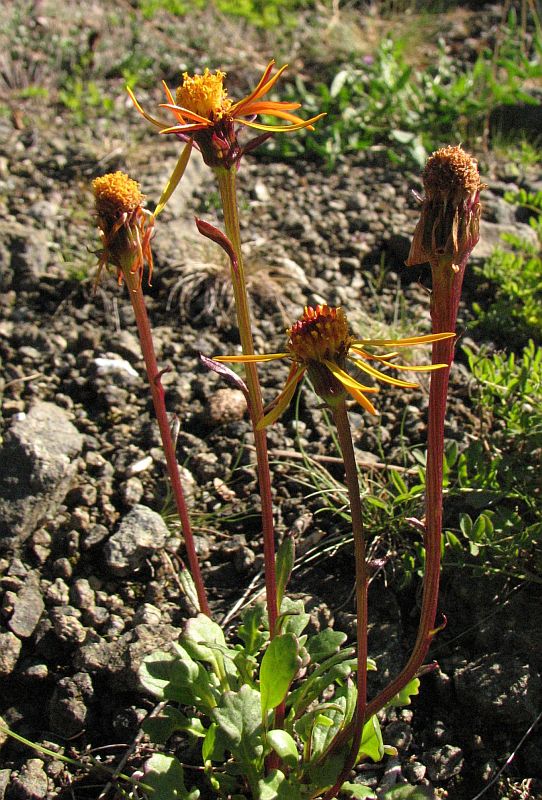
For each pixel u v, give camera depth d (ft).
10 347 1.86
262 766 1.07
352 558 1.46
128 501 1.54
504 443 1.57
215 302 1.97
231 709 1.04
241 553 1.47
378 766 1.23
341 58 2.92
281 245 2.15
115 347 1.86
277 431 1.68
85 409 1.74
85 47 2.94
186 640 1.14
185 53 2.98
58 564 1.44
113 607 1.40
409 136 2.48
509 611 1.35
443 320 0.90
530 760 1.23
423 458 1.51
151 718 1.14
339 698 1.17
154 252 2.07
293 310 1.97
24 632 1.36
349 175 2.42
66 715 1.28
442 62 2.79
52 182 2.32
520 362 1.80
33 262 2.02
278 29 3.12
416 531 1.47
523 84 2.72
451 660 1.32
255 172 2.43
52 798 1.22
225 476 1.60
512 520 1.37
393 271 2.11
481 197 2.27
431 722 1.28
